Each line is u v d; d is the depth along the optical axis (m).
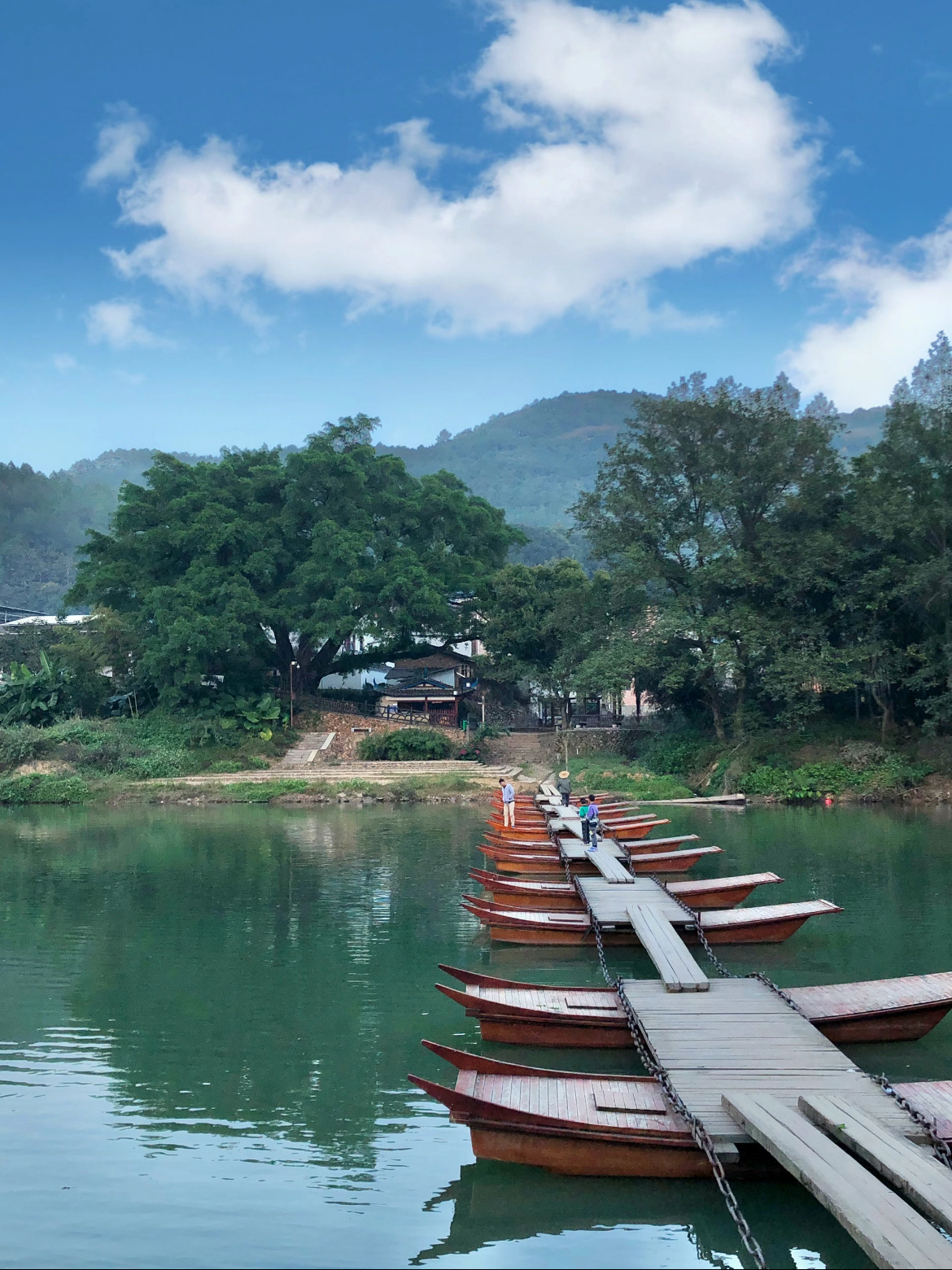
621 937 15.27
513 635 48.22
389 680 57.69
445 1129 9.11
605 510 40.50
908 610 36.09
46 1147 8.80
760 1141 7.32
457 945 15.75
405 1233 7.38
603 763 40.09
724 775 36.31
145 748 42.72
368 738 44.53
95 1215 7.64
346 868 22.83
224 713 46.12
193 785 38.84
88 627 48.84
